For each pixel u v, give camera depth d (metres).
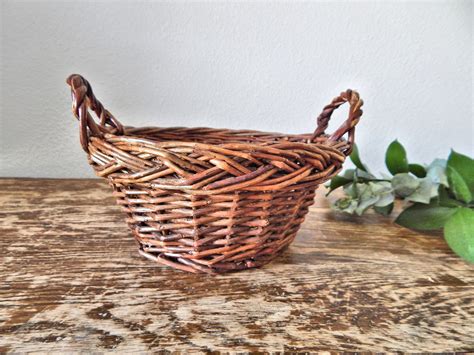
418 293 0.40
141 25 0.86
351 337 0.32
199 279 0.42
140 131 0.59
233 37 0.89
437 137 0.99
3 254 0.47
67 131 0.91
